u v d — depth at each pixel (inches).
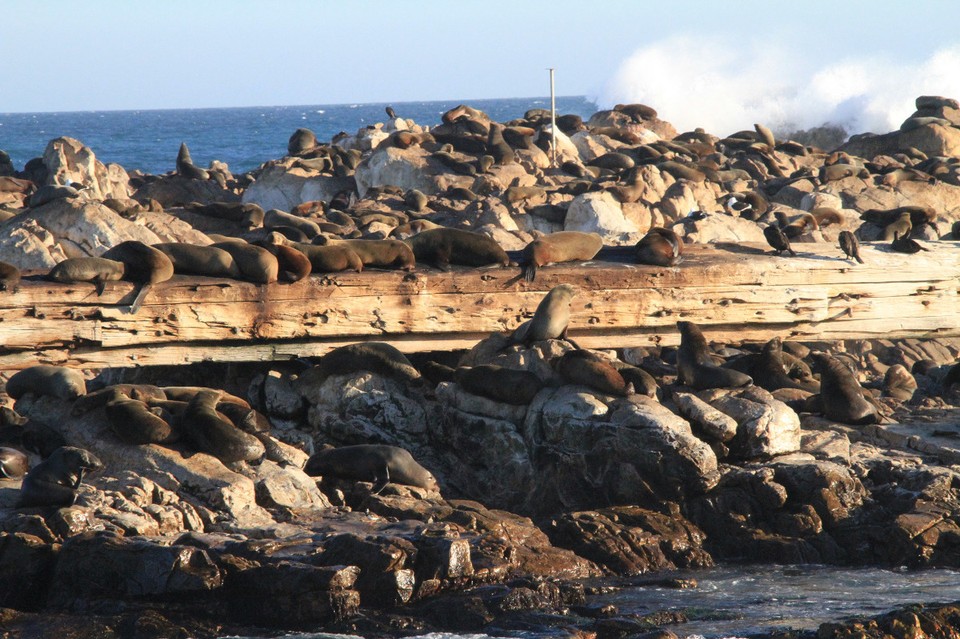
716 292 2180.1
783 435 1717.5
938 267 2305.6
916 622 1141.1
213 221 3880.4
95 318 1866.4
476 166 4739.2
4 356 1840.6
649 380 1763.0
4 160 5044.3
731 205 4217.5
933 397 2149.4
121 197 4559.5
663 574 1460.4
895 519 1556.3
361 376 1926.7
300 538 1352.1
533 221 3892.7
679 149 5398.6
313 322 1995.6
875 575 1460.4
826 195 4205.2
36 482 1382.9
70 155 4372.5
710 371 1872.5
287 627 1206.9
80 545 1254.9
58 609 1229.1
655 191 4264.3
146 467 1515.7
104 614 1207.6
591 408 1691.7
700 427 1710.1
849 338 2285.9
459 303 2068.2
